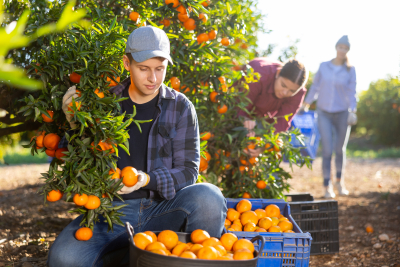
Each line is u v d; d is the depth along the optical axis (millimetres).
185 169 1978
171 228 1982
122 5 2553
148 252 1445
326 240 2926
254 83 3203
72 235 1842
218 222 1898
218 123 2898
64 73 1908
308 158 2965
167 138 2006
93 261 1787
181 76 2652
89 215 1713
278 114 3531
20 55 2652
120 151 1979
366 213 4309
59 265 1767
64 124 2018
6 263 2369
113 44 1953
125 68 1944
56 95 1861
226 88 2781
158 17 2562
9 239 2836
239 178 2961
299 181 6871
